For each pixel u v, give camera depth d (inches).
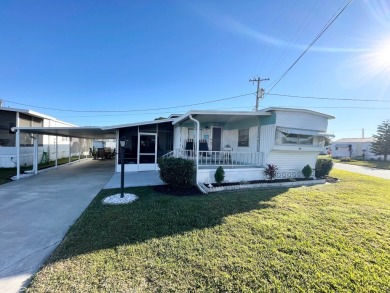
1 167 481.7
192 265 102.6
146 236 134.5
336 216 173.0
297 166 367.6
